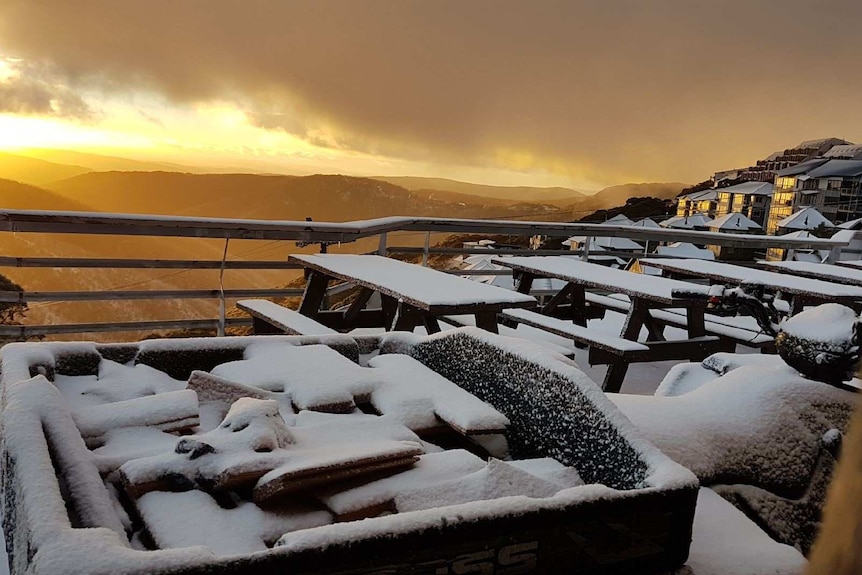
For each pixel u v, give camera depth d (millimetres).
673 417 2320
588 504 1503
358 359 2859
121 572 1126
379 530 1293
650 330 4691
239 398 2207
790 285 4910
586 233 6680
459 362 2604
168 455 1771
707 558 1823
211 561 1170
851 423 597
